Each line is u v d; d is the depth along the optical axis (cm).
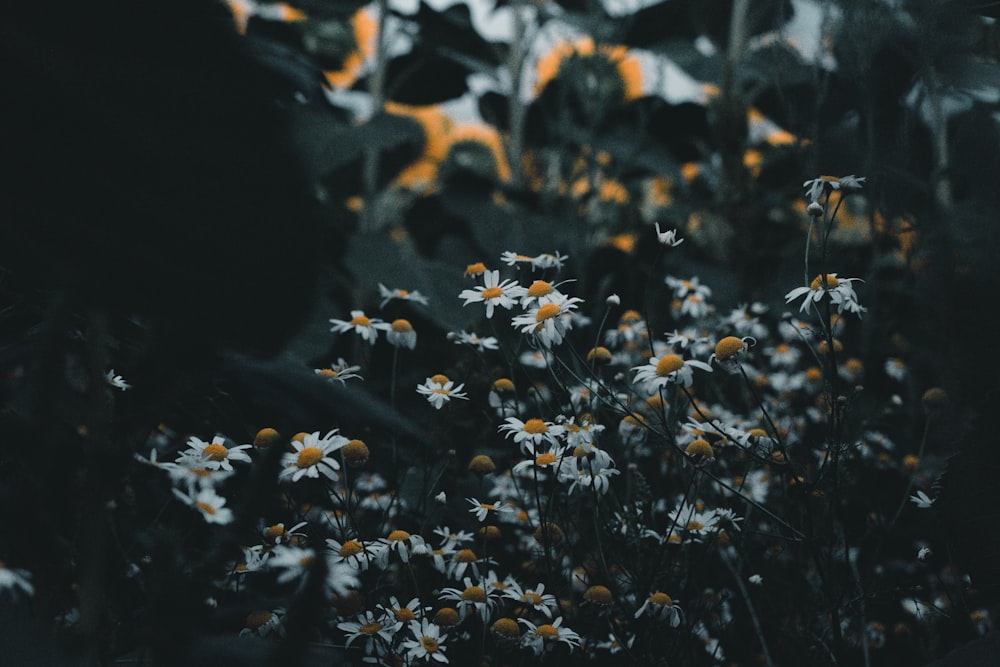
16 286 39
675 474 63
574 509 58
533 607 51
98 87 17
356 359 79
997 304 60
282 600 39
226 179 17
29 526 32
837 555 57
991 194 62
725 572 61
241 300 17
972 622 53
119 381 41
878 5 69
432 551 51
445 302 88
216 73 18
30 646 28
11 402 34
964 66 68
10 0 17
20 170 17
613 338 67
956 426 62
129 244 17
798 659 55
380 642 46
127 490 42
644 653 50
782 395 70
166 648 31
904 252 71
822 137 73
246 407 48
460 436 65
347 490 48
